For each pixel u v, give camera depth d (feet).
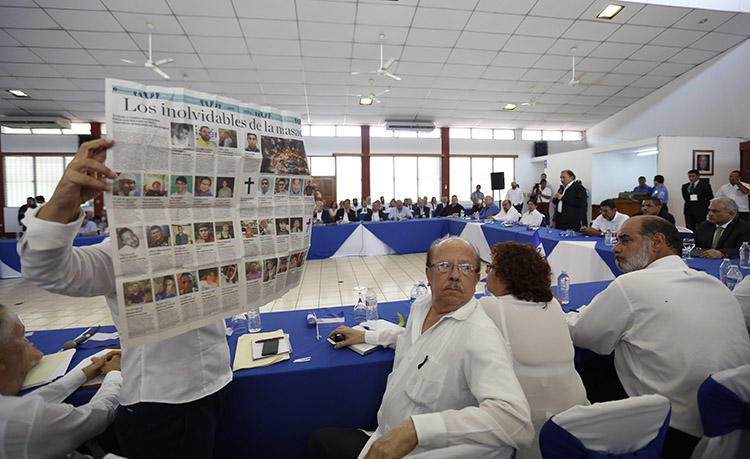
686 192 20.67
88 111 30.37
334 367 3.92
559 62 25.14
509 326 3.40
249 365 3.88
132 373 2.70
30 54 21.77
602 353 4.06
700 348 3.26
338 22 19.74
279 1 17.88
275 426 3.89
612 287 3.81
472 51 23.27
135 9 17.93
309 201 3.36
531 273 3.53
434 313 3.39
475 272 3.23
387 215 29.60
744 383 2.70
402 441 2.20
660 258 4.27
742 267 7.43
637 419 2.24
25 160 32.58
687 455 3.24
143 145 2.19
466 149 39.65
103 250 2.41
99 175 2.07
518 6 18.90
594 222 14.19
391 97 30.37
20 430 2.23
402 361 3.24
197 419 2.80
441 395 2.79
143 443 2.70
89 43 20.67
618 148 29.22
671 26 21.50
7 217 32.37
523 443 2.24
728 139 25.14
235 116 2.66
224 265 2.69
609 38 22.36
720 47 24.57
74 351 4.25
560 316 3.54
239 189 2.73
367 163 38.24
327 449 3.43
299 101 30.53
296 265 3.30
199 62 23.11
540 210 34.40
